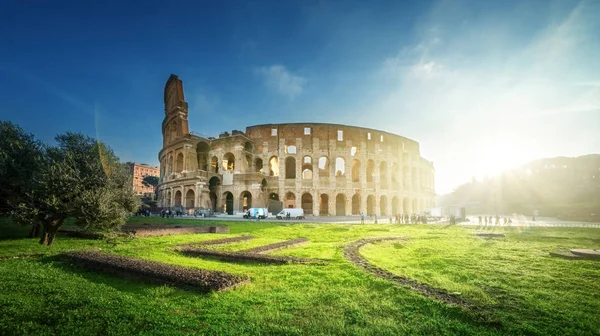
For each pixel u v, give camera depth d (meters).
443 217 63.28
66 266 13.26
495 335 6.79
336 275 11.78
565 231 34.41
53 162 18.67
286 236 26.38
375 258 16.06
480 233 29.53
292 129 75.19
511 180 115.56
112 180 20.95
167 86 85.25
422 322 7.41
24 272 11.73
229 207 73.81
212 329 6.89
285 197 72.38
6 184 19.44
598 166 101.69
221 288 9.57
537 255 17.52
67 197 18.11
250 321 7.36
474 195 139.88
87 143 21.58
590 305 8.97
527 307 8.70
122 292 9.74
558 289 10.66
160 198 81.00
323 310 8.11
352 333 6.72
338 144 75.88
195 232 28.64
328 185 73.38
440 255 17.36
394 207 84.31
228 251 16.91
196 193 64.25
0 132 21.80
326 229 33.41
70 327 7.05
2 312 7.74
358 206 78.94
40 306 8.22
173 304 8.59
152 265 11.88
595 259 16.30
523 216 93.88
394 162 83.25
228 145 71.38
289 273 12.23
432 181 107.31
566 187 102.69
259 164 79.50
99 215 18.03
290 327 6.98
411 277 11.74
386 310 8.18
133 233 23.64
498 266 14.34
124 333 6.75
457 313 7.98
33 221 17.66
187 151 68.62
